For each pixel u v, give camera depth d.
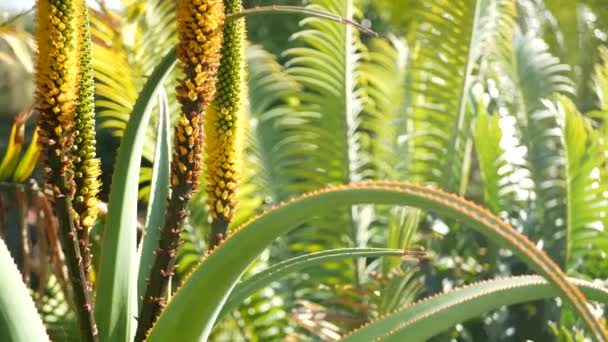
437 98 4.71
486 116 4.73
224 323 4.43
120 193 1.71
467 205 1.36
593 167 4.54
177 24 1.68
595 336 1.27
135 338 1.71
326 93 4.68
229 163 1.92
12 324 1.47
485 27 4.69
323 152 4.72
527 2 6.99
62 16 1.56
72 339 2.97
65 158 1.61
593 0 7.09
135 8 4.07
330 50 4.63
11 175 3.26
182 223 1.74
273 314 4.44
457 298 1.65
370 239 4.77
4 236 3.10
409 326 1.59
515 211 4.89
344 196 1.42
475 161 6.46
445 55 4.65
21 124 3.04
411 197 1.39
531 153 4.94
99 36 4.05
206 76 1.69
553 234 4.72
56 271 3.03
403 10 8.40
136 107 1.70
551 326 4.05
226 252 1.49
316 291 4.55
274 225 1.47
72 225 1.63
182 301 1.53
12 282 1.48
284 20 9.18
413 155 4.89
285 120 4.74
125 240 1.72
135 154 1.71
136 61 4.18
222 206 1.92
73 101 1.60
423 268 4.32
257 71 5.06
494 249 4.49
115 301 1.71
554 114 4.51
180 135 1.71
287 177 5.06
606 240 4.59
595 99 6.77
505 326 4.32
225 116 1.90
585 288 1.61
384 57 5.06
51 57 1.56
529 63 5.14
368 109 5.05
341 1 4.56
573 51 6.96
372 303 3.82
